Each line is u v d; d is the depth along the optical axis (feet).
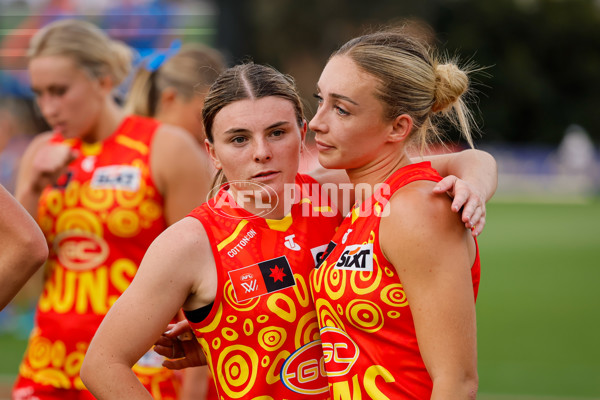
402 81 24.21
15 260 24.34
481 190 25.61
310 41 439.22
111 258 36.96
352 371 23.86
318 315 24.89
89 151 37.86
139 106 44.65
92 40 37.42
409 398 23.26
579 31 485.97
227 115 24.72
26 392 37.47
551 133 485.56
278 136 25.00
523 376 74.23
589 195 393.70
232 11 233.35
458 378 22.18
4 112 105.91
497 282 140.77
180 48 46.19
